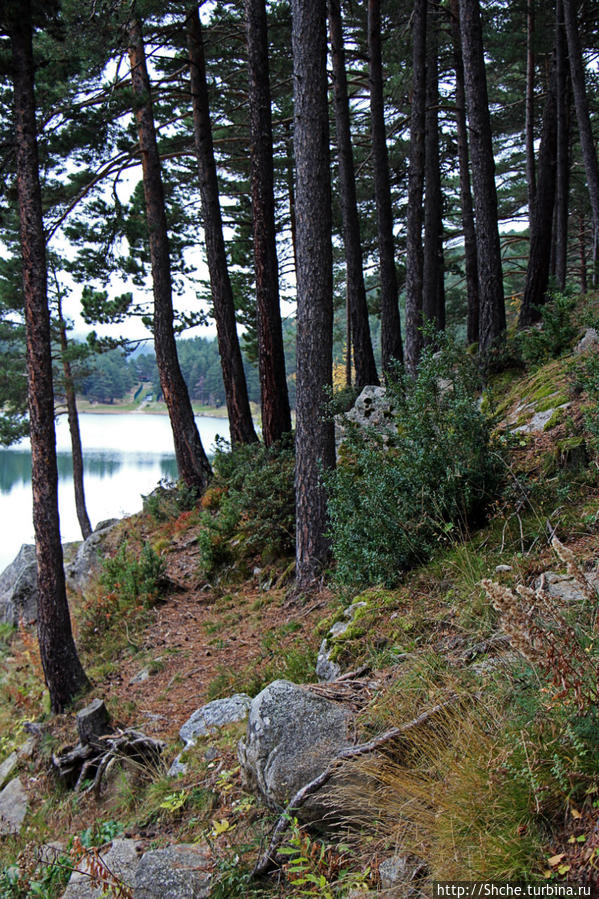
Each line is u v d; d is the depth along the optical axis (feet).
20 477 189.98
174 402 52.70
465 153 63.16
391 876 8.89
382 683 13.33
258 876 10.87
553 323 33.22
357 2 58.95
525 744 8.51
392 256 49.42
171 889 11.10
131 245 58.85
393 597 17.65
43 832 18.97
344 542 20.88
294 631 23.89
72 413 81.76
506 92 79.87
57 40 29.37
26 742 24.82
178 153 53.06
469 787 8.91
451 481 18.89
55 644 25.30
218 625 29.09
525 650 8.66
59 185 53.21
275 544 33.17
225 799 13.61
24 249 24.72
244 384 52.60
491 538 17.67
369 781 10.65
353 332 51.13
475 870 7.84
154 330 53.21
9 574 54.29
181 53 54.29
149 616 33.47
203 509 47.26
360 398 38.40
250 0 41.96
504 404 30.32
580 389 24.09
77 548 61.67
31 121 24.90
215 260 51.57
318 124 26.94
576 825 7.72
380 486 19.71
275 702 12.98
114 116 46.37
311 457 27.07
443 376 21.84
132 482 162.09
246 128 68.28
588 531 15.76
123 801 18.02
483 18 65.21
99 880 12.80
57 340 80.84
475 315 65.82
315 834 11.00
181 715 21.53
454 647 13.56
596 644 9.12
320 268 26.91
